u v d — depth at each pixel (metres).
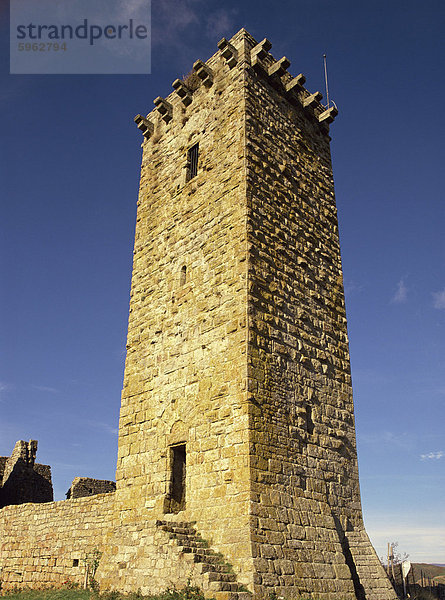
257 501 15.97
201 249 21.30
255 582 14.52
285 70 24.12
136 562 16.78
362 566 18.12
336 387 20.84
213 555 15.62
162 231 23.95
